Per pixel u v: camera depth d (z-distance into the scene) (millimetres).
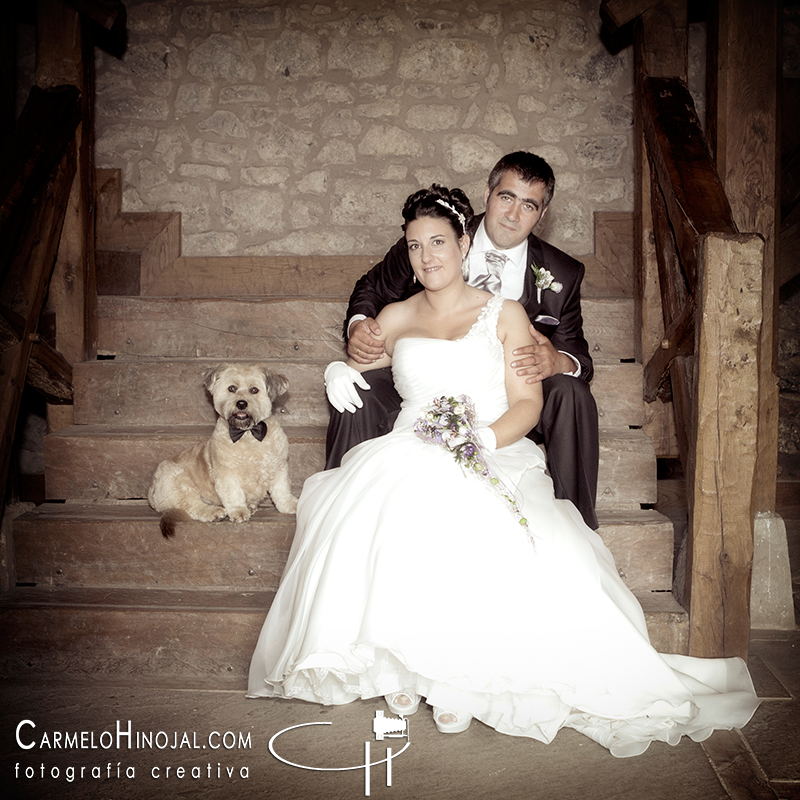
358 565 2236
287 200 4371
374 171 4355
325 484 2570
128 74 4332
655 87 3324
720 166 3207
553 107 4281
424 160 4340
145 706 2469
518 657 2100
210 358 3676
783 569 3090
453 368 2535
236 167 4367
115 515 2965
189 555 2881
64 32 3484
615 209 4277
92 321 3652
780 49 3184
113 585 2916
